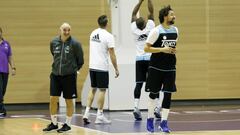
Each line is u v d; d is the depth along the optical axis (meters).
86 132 14.66
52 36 26.14
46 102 26.11
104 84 16.86
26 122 18.16
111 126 16.16
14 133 14.80
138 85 18.16
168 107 14.17
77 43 15.04
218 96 27.06
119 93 22.14
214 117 18.92
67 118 15.08
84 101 24.58
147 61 17.92
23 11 25.91
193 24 26.92
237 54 27.16
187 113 20.88
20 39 25.89
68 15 26.20
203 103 26.98
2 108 21.33
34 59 26.00
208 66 27.02
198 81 26.98
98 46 16.80
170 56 13.98
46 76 26.09
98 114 17.09
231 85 27.12
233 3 27.16
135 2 22.70
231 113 20.70
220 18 27.14
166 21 13.88
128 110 22.20
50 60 26.12
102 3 26.44
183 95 26.84
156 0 26.50
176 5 26.77
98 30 16.95
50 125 15.35
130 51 22.52
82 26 26.28
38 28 26.02
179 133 13.98
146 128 15.42
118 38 22.64
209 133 13.89
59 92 15.24
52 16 26.11
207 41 27.06
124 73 22.17
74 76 15.12
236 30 27.17
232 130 14.61
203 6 27.06
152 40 13.78
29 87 25.94
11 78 25.77
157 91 14.17
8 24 25.80
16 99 25.84
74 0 26.22
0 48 21.56
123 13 22.61
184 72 26.88
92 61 16.91
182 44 26.84
